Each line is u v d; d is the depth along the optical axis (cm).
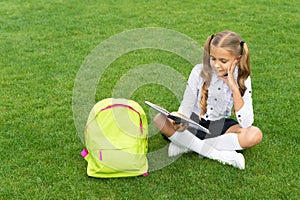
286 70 555
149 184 339
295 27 712
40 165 362
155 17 759
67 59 588
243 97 366
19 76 534
